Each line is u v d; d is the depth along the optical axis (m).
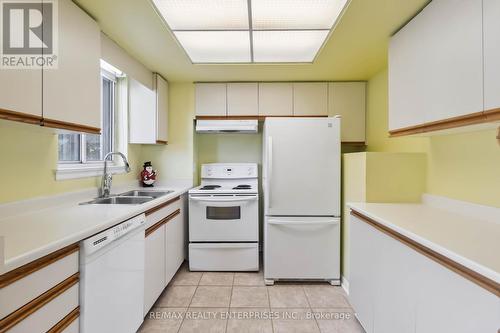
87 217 1.38
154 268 1.98
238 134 3.41
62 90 1.40
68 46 1.44
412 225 1.31
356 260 1.84
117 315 1.41
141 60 2.39
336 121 2.49
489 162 1.43
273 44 2.08
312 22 1.75
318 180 2.50
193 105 3.03
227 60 2.40
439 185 1.83
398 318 1.30
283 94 2.96
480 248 0.97
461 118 1.26
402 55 1.74
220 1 1.52
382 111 2.59
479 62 1.16
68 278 1.08
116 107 2.69
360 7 1.55
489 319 0.81
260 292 2.36
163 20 1.72
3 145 1.38
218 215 2.75
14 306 0.85
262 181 3.35
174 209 2.47
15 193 1.44
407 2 1.50
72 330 1.11
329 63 2.45
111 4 1.53
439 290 1.02
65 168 1.82
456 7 1.28
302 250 2.51
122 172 2.62
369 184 2.03
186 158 3.04
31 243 0.96
